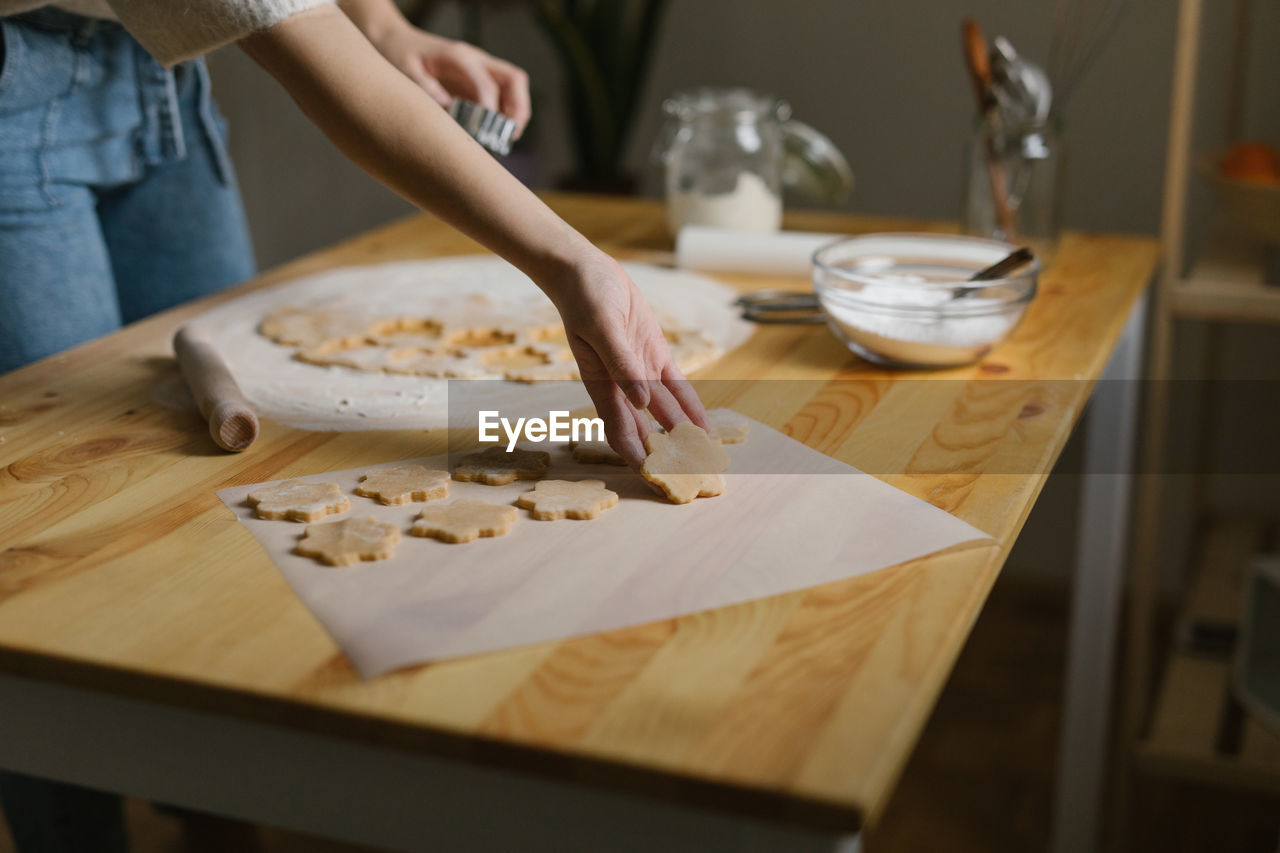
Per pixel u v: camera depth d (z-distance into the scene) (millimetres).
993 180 1203
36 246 1055
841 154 1987
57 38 1015
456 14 2154
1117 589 1326
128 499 722
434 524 659
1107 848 1511
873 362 958
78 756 596
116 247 1242
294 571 624
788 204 2035
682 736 486
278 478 750
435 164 725
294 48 722
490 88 1127
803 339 1026
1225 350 1847
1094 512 1280
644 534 655
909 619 568
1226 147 1749
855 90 1942
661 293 1152
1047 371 939
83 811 1128
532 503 684
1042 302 1132
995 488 719
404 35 1159
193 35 740
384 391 897
